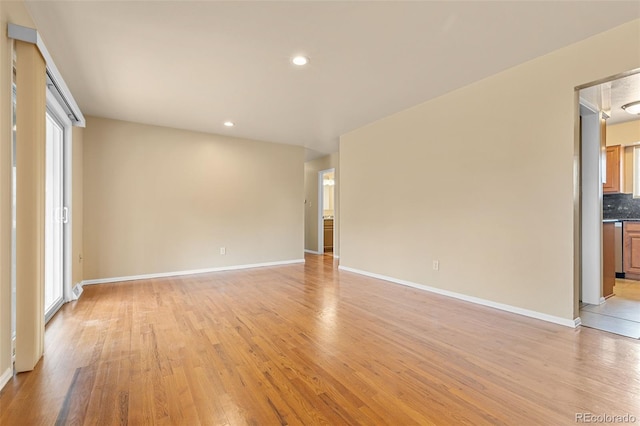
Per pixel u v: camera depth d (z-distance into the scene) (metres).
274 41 2.48
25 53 1.90
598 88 2.86
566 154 2.61
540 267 2.79
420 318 2.86
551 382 1.77
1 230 1.72
